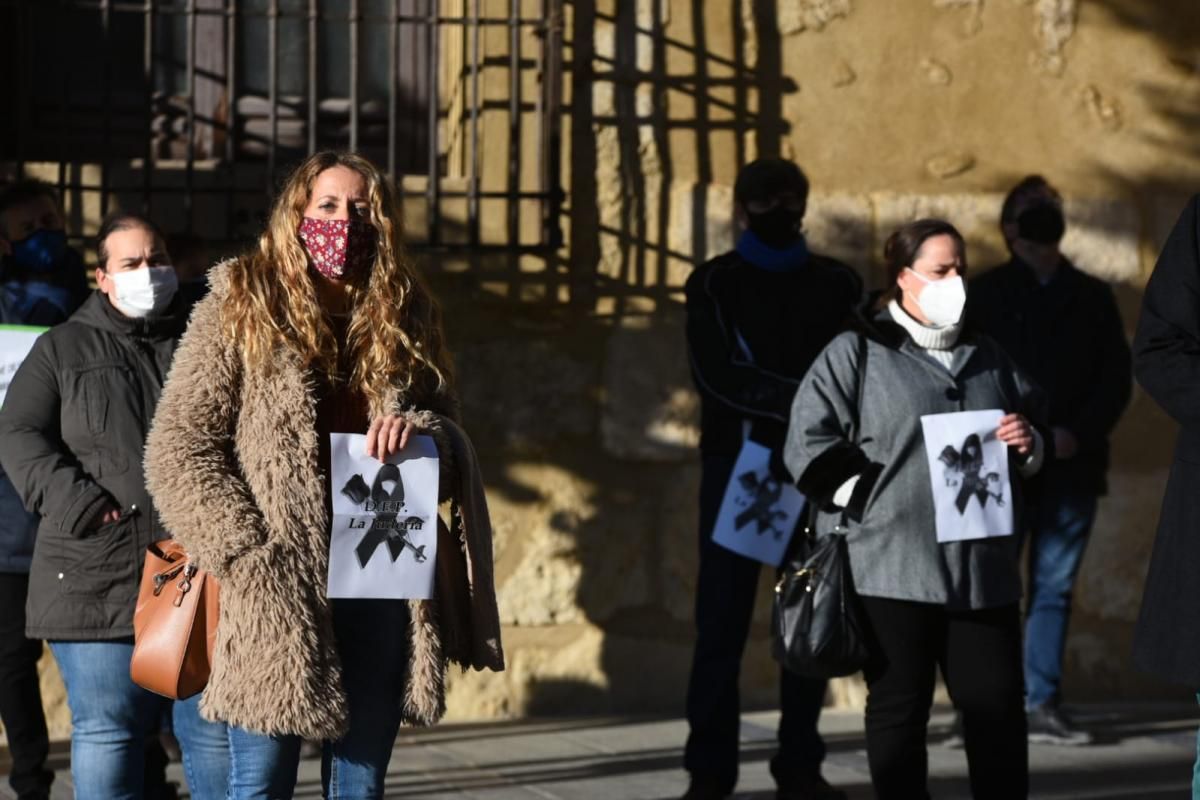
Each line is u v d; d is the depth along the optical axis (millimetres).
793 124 24031
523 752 21422
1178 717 23734
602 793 19266
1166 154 24875
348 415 11914
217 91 24875
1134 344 13500
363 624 11633
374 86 25031
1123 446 24969
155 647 11727
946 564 14930
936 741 22469
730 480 18000
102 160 23984
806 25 24047
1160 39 24812
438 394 12328
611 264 23625
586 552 23656
